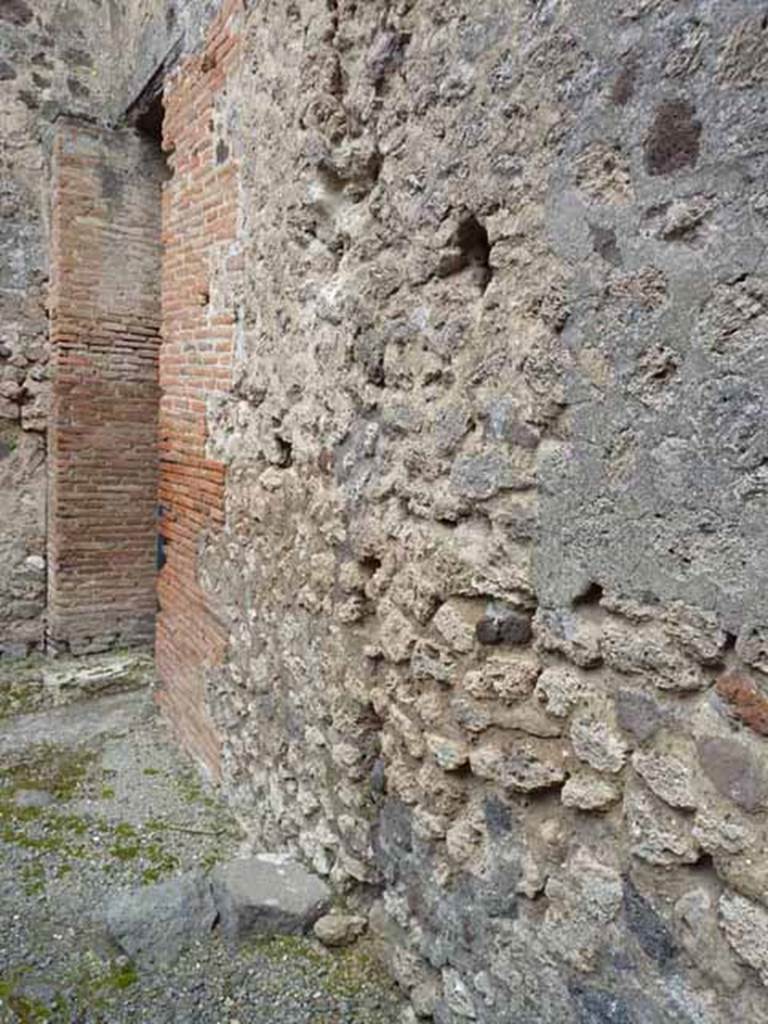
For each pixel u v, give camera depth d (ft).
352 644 8.52
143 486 19.13
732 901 4.70
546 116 5.64
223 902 8.99
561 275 5.59
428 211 6.97
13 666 18.45
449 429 6.85
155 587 19.44
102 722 15.37
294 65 9.12
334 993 7.93
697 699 4.87
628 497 5.18
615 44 5.10
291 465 9.90
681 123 4.73
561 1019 5.90
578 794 5.71
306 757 9.57
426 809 7.38
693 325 4.72
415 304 7.28
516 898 6.34
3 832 11.09
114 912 8.91
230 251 11.46
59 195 17.65
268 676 10.57
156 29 14.88
